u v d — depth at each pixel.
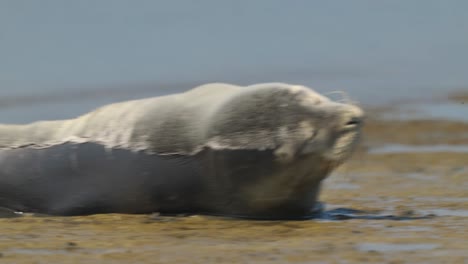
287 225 35.38
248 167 35.59
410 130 72.62
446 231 34.19
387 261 29.12
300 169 35.41
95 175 37.59
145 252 30.61
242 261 29.22
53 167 38.22
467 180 49.78
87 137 37.91
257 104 35.56
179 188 36.66
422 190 46.34
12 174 38.75
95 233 33.94
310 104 35.34
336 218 37.28
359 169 54.88
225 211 36.66
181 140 36.41
